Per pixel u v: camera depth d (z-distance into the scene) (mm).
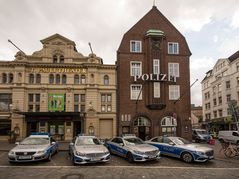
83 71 29609
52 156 16250
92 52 29297
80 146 13430
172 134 30141
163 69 30812
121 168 11984
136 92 30375
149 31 31109
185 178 9945
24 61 28406
